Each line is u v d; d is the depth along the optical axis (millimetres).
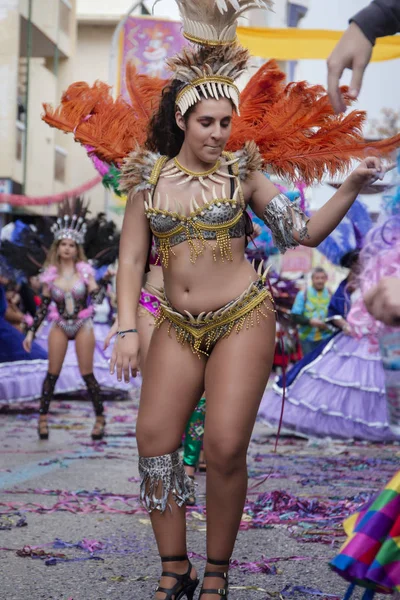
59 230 9250
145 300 5809
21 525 5031
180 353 3523
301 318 11164
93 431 9055
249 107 4254
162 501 3496
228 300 3475
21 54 27281
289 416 9172
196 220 3484
